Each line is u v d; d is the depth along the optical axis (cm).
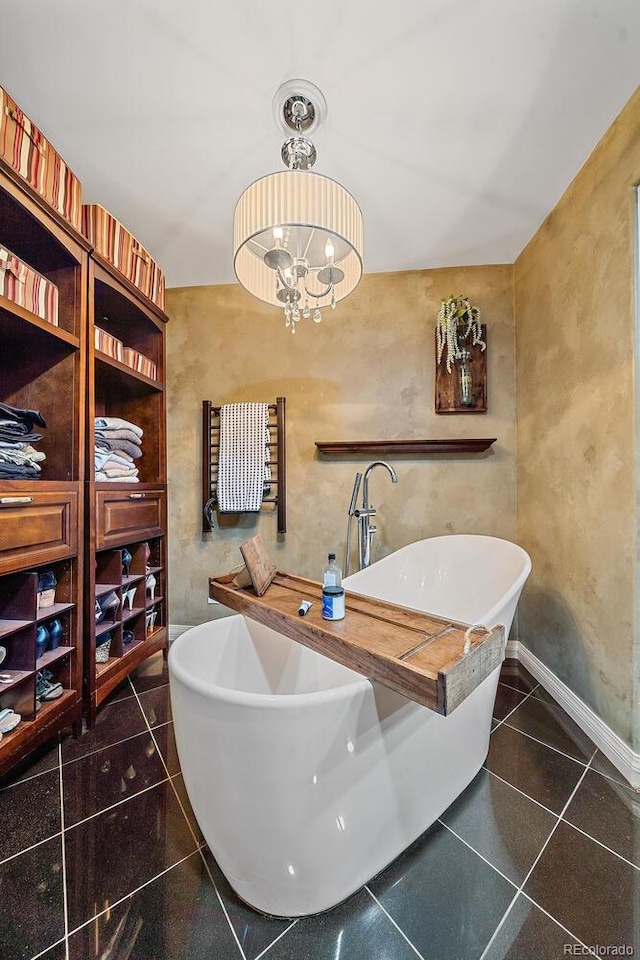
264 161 175
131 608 220
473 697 139
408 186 190
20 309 148
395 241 231
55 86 142
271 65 135
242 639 154
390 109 151
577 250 183
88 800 138
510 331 254
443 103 148
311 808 96
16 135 142
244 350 275
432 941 94
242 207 138
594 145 167
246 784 95
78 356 176
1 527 138
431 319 259
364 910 102
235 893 106
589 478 175
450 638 112
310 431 268
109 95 145
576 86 142
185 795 140
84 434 179
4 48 129
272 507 268
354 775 101
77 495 174
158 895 105
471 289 257
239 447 262
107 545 192
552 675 207
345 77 139
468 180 186
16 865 114
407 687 94
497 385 255
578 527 183
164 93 145
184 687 102
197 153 171
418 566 233
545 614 215
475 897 104
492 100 147
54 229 160
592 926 97
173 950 93
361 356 265
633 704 146
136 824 127
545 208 204
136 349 247
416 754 117
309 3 118
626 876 110
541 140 164
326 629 120
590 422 174
